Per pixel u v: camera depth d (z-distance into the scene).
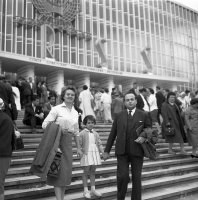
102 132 10.91
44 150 4.47
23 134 8.60
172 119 8.84
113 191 5.86
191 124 8.92
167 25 40.44
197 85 42.53
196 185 7.23
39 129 9.55
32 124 9.33
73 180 6.13
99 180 6.21
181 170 7.96
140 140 5.01
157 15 39.50
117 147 5.21
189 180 7.57
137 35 36.50
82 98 11.86
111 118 13.84
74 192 5.75
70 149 4.75
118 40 34.50
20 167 6.23
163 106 8.96
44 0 28.02
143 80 31.77
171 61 39.72
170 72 39.22
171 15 41.44
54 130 4.61
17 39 26.48
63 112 4.88
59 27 29.02
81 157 5.29
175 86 35.06
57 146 4.52
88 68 25.97
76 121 4.95
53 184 4.56
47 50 27.19
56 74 25.38
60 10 29.16
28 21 27.05
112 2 34.94
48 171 4.43
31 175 5.96
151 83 32.72
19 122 10.68
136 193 5.09
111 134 5.50
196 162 9.01
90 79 29.42
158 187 6.72
